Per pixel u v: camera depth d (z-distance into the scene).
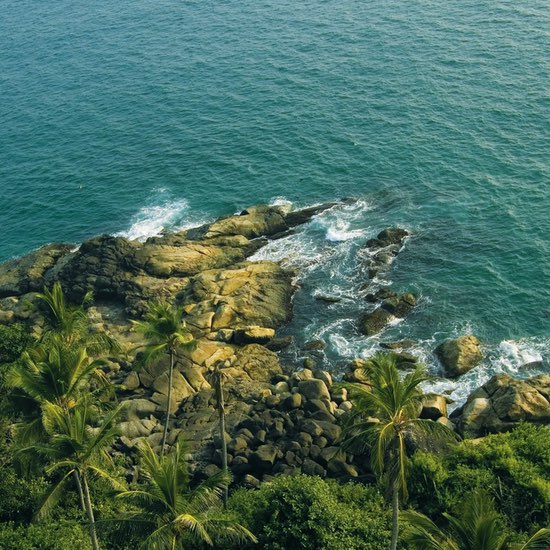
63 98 130.00
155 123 118.00
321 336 75.06
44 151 114.81
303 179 99.62
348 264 83.38
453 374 68.56
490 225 86.81
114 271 83.12
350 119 110.69
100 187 104.44
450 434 40.16
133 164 108.31
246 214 90.81
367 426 42.38
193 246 85.75
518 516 48.59
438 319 75.19
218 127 114.06
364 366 43.19
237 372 70.25
